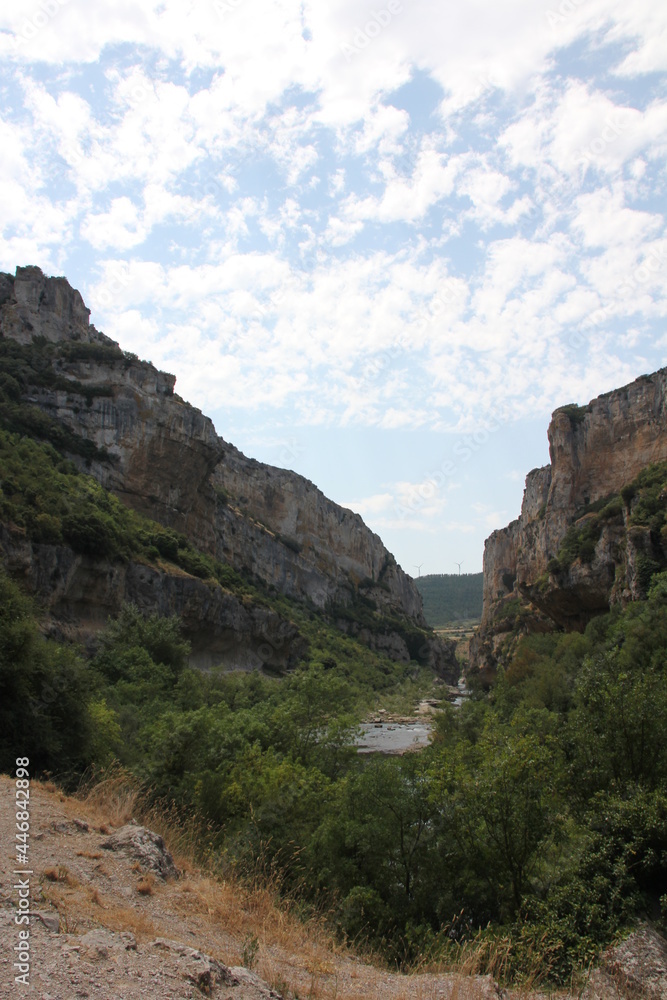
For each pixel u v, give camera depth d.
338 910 13.34
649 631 39.69
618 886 10.89
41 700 19.95
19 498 48.62
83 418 71.06
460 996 8.95
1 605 20.83
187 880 11.74
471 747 17.84
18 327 74.56
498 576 146.50
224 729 23.06
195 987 7.02
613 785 13.43
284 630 91.19
